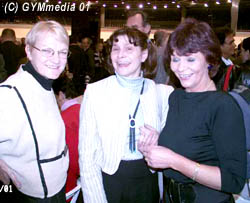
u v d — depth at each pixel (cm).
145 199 125
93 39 750
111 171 119
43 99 117
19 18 984
